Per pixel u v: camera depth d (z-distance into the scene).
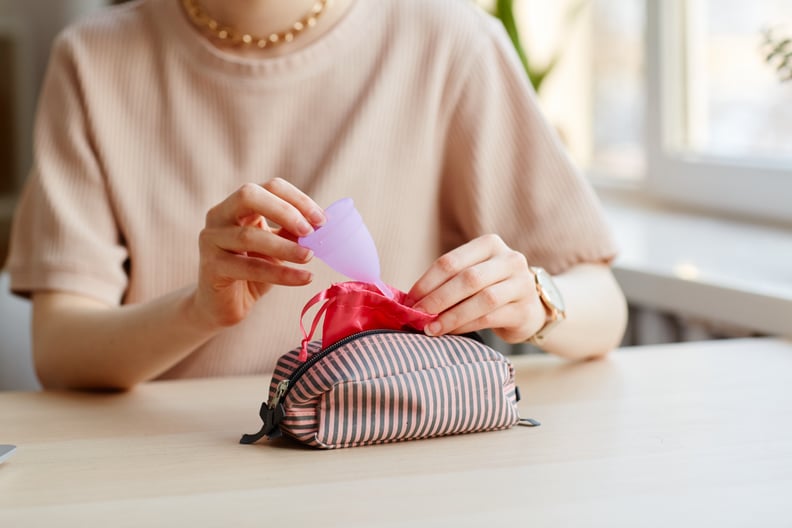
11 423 0.91
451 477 0.73
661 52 1.94
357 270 0.82
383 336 0.82
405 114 1.24
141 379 1.04
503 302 0.89
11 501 0.70
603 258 1.20
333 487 0.71
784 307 1.22
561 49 1.95
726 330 1.35
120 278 1.19
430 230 1.28
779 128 1.71
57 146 1.23
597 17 2.17
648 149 2.02
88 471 0.76
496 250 0.90
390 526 0.64
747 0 1.75
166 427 0.89
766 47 1.69
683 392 0.96
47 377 1.11
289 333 1.19
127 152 1.21
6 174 2.28
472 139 1.24
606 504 0.67
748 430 0.83
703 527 0.64
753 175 1.75
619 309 1.14
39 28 2.26
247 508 0.67
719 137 1.87
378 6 1.25
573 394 0.97
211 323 0.96
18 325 1.46
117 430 0.88
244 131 1.21
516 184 1.25
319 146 1.22
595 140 2.23
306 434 0.79
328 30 1.22
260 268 0.86
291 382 0.79
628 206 2.04
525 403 0.94
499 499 0.68
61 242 1.16
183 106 1.21
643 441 0.81
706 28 1.86
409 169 1.23
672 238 1.68
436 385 0.80
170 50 1.22
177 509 0.67
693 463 0.75
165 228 1.20
